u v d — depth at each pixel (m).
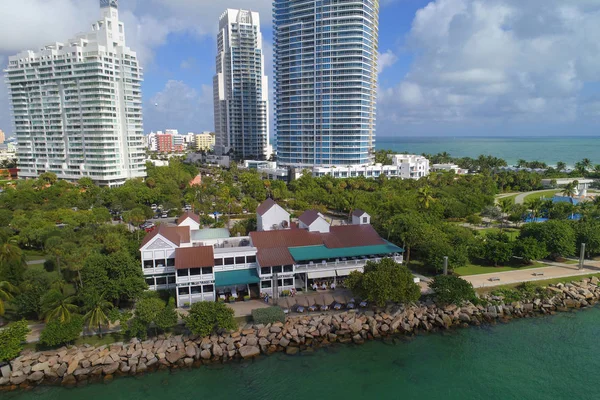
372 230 100.56
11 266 78.19
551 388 61.16
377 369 65.31
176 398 58.28
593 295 88.56
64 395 59.00
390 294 73.94
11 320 73.62
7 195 158.62
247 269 86.12
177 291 78.31
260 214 106.00
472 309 81.31
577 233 108.50
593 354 69.44
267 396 58.94
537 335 75.38
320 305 78.81
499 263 104.44
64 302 66.88
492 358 68.50
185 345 68.06
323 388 60.75
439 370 65.31
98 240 100.19
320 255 87.06
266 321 72.38
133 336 68.44
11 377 60.94
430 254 93.12
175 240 85.00
